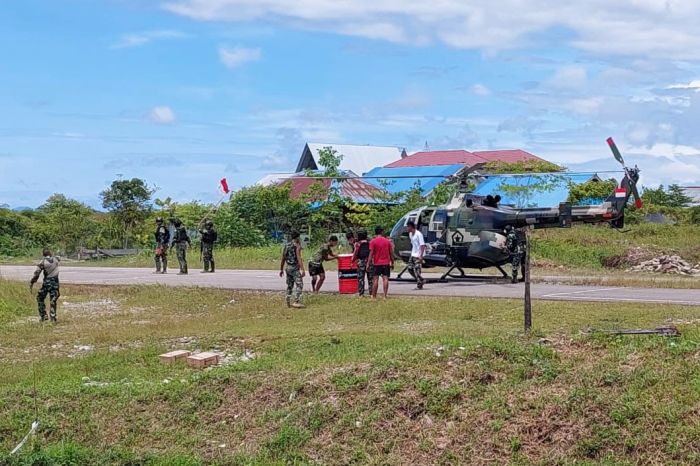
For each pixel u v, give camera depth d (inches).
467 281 912.3
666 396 326.0
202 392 388.8
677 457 294.4
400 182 1955.0
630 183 847.1
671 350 374.0
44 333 636.1
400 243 915.4
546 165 2042.3
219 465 332.8
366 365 390.0
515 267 869.8
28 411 387.9
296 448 338.0
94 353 538.3
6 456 342.0
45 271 705.6
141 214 2103.8
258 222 1736.0
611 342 395.5
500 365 370.0
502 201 1731.1
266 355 490.6
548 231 1395.2
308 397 371.6
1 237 1932.8
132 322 689.0
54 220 1943.9
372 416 345.4
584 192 1648.6
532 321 557.3
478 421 331.3
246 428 358.6
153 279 1060.5
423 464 316.5
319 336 537.0
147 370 469.7
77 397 399.2
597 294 748.0
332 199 1711.4
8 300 783.7
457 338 441.4
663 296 721.6
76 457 341.7
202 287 897.5
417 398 351.9
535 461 306.8
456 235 884.0
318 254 807.7
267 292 833.5
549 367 361.4
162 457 339.3
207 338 555.8
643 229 1418.6
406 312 644.7
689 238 1330.0
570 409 326.0
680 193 2162.9
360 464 323.0
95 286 955.3
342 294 788.0
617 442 306.3
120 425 371.6
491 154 2596.0
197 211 1700.3
